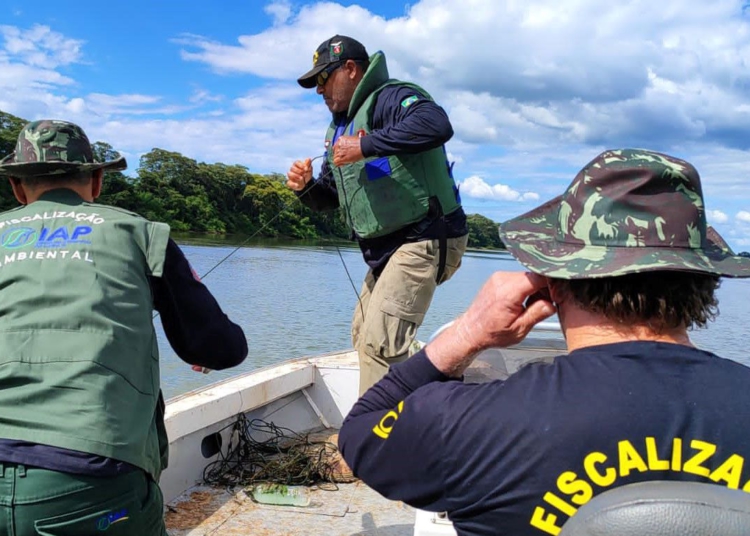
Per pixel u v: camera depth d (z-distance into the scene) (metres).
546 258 0.96
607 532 0.72
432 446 0.94
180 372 7.94
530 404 0.90
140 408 1.46
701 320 0.93
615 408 0.86
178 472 2.69
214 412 2.85
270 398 3.27
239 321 13.28
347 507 2.63
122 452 1.38
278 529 2.43
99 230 1.54
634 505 0.72
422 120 2.47
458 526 0.95
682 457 0.83
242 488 2.76
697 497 0.71
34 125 1.65
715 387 0.88
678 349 0.92
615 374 0.89
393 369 1.15
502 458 0.89
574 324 0.98
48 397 1.35
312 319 13.87
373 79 2.71
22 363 1.36
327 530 2.45
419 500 0.98
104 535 1.36
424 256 2.70
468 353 1.08
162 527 1.59
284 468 2.87
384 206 2.69
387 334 2.68
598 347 0.94
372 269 2.91
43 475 1.30
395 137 2.46
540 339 2.03
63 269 1.45
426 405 0.97
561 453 0.85
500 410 0.91
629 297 0.91
